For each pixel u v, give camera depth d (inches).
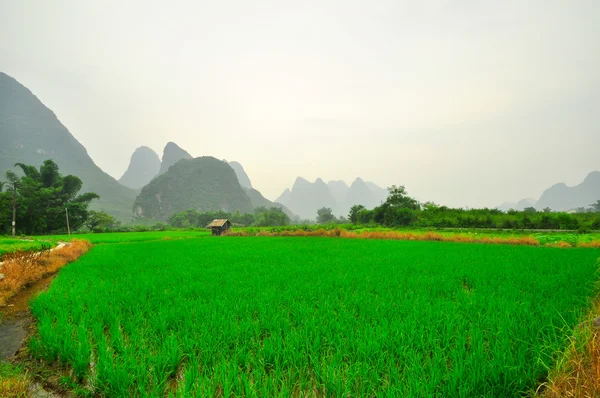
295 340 182.9
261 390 139.3
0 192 2278.5
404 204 2450.8
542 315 212.5
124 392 140.7
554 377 126.4
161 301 287.3
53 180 2928.2
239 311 248.4
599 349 122.3
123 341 191.8
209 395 132.4
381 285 334.0
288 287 334.3
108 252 813.2
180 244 1111.6
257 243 1082.7
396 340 181.5
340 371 154.9
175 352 169.9
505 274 389.4
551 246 848.3
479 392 136.1
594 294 263.1
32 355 191.2
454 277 378.9
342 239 1251.8
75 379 161.6
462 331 195.3
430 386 134.6
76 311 251.8
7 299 342.6
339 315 229.5
